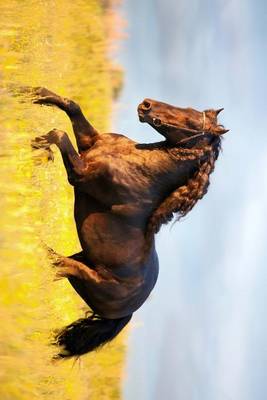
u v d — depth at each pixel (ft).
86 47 177.27
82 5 178.40
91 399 148.25
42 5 158.10
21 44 146.82
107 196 88.69
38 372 123.13
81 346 98.12
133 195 88.58
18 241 121.90
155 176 88.48
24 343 121.39
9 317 120.16
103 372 160.76
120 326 98.48
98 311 95.35
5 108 120.67
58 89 158.61
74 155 88.12
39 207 127.24
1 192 120.47
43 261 122.11
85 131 92.48
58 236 130.72
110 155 88.79
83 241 92.07
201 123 87.56
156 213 90.22
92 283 92.48
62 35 165.27
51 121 131.54
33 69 147.02
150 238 91.56
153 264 95.20
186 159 87.71
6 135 120.26
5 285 119.85
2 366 119.65
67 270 93.66
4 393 118.52
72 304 128.88
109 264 91.56
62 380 131.85
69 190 136.77
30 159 121.80
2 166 120.06
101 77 183.73
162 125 87.25
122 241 90.79
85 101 175.22
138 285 93.66
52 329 122.52
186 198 88.84
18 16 151.43
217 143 88.94
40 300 123.44
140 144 90.22
